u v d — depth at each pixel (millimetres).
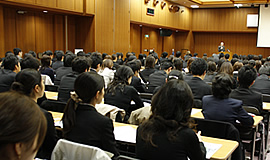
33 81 2088
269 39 15633
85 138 1825
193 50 18969
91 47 10781
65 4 9305
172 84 1629
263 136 3434
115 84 3262
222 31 17703
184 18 17578
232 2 15688
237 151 2439
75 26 11055
